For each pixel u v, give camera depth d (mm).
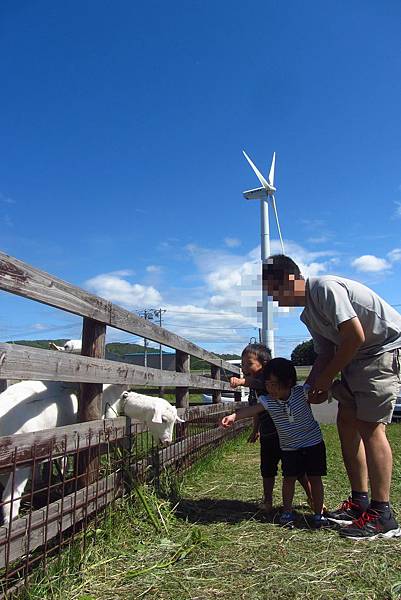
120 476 3787
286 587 2588
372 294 3521
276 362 3846
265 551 3105
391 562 2906
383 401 3422
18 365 2582
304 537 3383
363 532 3354
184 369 6047
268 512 4082
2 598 2373
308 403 3875
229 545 3230
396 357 3477
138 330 4324
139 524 3592
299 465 3779
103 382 3623
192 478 5434
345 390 3715
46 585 2568
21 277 2633
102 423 3621
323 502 4094
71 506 3061
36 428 3592
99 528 3338
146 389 8242
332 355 3941
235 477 5668
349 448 3805
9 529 2447
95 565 2881
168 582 2674
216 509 4184
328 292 3455
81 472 3463
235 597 2500
